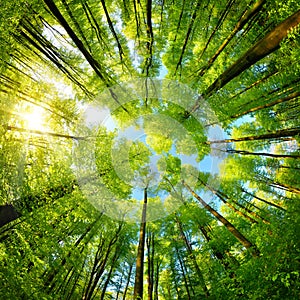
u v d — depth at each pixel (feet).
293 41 12.15
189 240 38.83
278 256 12.65
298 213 13.60
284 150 32.17
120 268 39.52
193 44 25.08
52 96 21.12
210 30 23.67
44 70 23.11
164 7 22.85
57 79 23.99
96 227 28.91
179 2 21.42
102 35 24.30
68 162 23.06
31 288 14.75
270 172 32.04
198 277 31.37
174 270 36.70
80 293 33.09
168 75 27.35
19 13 13.15
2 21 11.77
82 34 22.39
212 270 26.84
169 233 37.19
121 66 26.37
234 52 23.06
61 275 20.47
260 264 13.65
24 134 17.19
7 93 14.99
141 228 31.17
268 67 22.97
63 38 22.50
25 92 18.81
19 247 15.46
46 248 16.83
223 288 16.58
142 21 24.41
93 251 33.47
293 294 11.91
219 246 26.17
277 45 13.23
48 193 18.93
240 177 32.42
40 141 21.20
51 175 20.20
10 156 14.20
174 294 41.19
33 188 17.48
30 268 17.02
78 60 23.12
